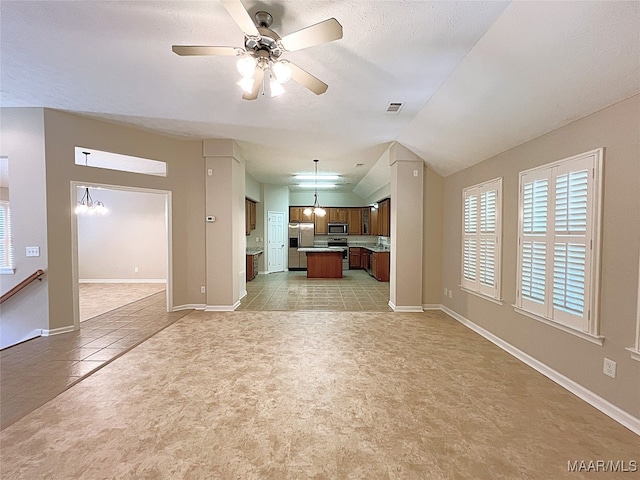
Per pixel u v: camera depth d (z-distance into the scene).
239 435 1.98
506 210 3.44
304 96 3.29
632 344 2.04
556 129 2.69
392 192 5.21
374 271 8.52
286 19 2.09
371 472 1.68
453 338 3.80
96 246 7.71
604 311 2.22
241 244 5.86
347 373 2.86
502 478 1.63
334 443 1.91
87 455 1.78
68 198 3.86
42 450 1.82
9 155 3.65
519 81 2.47
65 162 3.82
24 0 1.89
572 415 2.19
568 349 2.55
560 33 1.94
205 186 4.99
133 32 2.23
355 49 2.43
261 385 2.63
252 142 5.02
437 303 5.20
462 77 2.78
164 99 3.38
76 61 2.62
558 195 2.64
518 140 3.15
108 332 3.94
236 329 4.10
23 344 3.50
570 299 2.50
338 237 11.05
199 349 3.41
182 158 4.91
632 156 2.03
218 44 2.37
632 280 2.03
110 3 1.94
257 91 2.50
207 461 1.75
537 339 2.93
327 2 1.93
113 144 4.20
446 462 1.75
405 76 2.86
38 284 3.74
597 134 2.28
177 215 4.90
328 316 4.73
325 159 6.14
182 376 2.78
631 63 1.87
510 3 1.92
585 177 2.36
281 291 6.68
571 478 1.63
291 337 3.81
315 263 8.53
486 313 3.84
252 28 1.84
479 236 3.97
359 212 10.84
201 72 2.80
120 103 3.50
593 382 2.32
